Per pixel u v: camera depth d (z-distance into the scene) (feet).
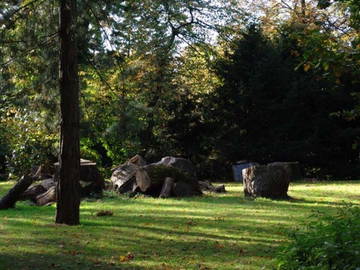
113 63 44.70
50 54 41.93
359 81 18.17
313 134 94.94
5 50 40.91
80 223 39.14
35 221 40.16
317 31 18.16
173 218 41.96
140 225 38.19
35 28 41.55
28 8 41.24
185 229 36.35
